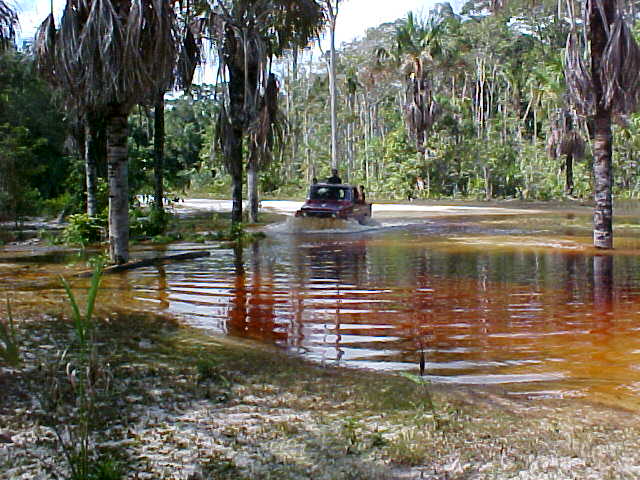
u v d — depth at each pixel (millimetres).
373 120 72000
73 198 23812
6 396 4684
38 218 25141
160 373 5277
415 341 6543
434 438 3916
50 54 11648
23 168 21266
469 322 7355
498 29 64500
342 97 71250
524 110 69250
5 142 21047
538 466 3525
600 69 14125
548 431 4031
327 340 6613
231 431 4070
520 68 66062
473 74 70875
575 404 4602
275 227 21953
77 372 5195
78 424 4156
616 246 15406
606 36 14133
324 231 20453
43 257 13547
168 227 20297
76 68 11273
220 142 20406
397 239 17750
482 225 22859
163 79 11602
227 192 55000
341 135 77562
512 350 6168
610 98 14000
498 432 4020
